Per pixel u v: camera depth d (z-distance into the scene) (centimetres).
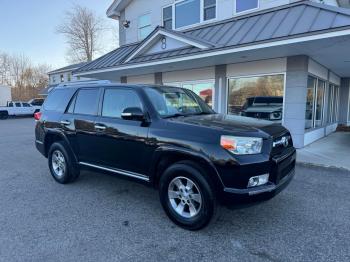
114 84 443
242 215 378
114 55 1302
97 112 449
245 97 948
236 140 308
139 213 389
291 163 376
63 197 452
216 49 798
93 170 462
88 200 438
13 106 2905
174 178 348
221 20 1017
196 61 921
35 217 376
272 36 702
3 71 5362
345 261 274
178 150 335
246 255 286
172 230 340
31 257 283
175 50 968
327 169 612
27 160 744
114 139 411
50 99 564
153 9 1325
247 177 303
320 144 923
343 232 330
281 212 387
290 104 836
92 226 350
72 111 496
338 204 414
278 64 848
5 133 1444
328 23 630
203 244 307
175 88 464
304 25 674
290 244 305
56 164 533
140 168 386
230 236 324
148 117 380
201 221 325
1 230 340
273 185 318
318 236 321
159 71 1191
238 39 788
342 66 1059
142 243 310
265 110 898
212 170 311
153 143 362
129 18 1462
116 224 356
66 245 306
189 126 343
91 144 450
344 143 945
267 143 324
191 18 1158
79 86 504
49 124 528
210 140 318
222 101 999
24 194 467
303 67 803
